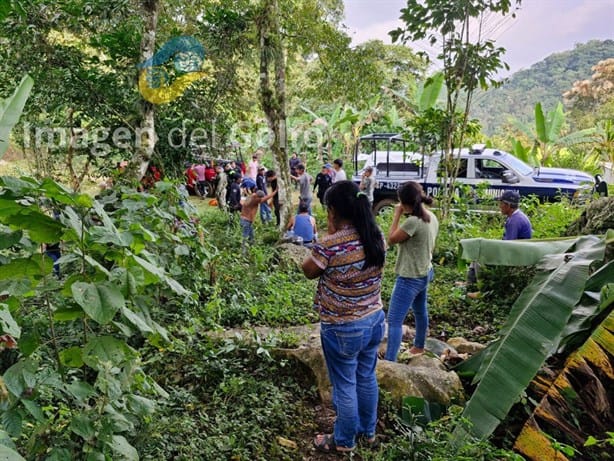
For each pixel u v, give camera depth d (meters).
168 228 4.46
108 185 6.74
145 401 2.17
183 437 2.90
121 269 2.20
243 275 6.12
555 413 2.81
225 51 8.62
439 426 2.94
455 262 7.34
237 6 8.62
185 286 4.30
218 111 8.91
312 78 10.35
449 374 3.53
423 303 4.25
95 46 7.41
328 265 2.65
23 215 1.95
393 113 17.50
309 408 3.54
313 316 5.35
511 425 3.15
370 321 2.76
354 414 2.87
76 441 2.03
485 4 8.00
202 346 3.93
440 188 9.63
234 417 3.27
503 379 2.85
